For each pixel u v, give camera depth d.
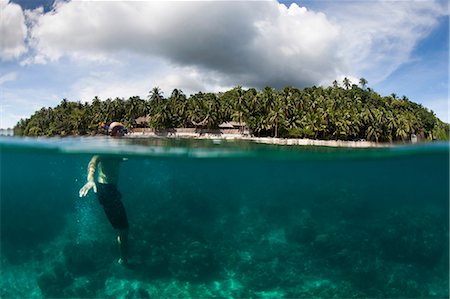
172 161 17.42
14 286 9.97
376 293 9.98
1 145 14.20
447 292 10.55
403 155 16.67
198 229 14.80
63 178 23.20
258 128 73.12
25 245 12.72
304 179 26.67
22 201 22.95
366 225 17.16
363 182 28.88
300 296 9.65
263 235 14.60
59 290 9.62
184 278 10.40
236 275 10.88
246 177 25.41
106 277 10.28
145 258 11.20
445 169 21.12
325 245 13.27
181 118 79.62
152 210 17.61
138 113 85.50
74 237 12.48
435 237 14.75
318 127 66.75
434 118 64.50
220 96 105.38
